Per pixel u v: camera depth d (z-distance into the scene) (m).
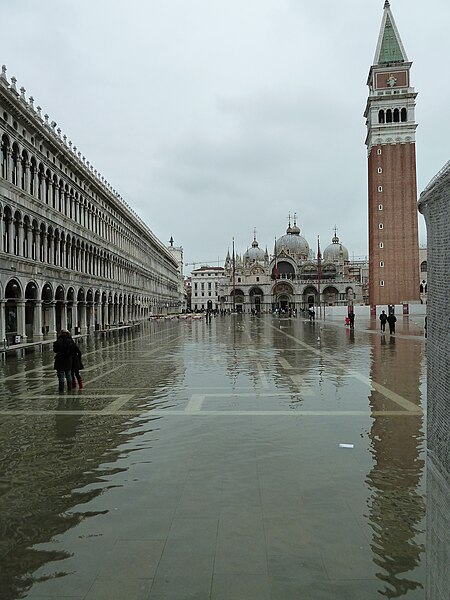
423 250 151.62
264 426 13.86
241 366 26.80
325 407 16.19
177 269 190.25
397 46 111.69
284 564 6.72
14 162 39.62
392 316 50.50
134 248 95.62
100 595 6.12
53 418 15.27
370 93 115.81
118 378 23.20
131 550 7.17
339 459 10.98
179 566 6.71
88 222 61.88
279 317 128.25
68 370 20.12
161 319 114.31
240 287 185.75
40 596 6.14
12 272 38.00
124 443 12.48
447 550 5.60
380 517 8.11
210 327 76.50
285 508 8.48
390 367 25.44
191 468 10.54
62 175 51.47
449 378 6.10
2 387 21.17
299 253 191.88
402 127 109.00
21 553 7.17
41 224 44.91
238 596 6.02
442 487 6.12
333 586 6.21
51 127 48.44
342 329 63.75
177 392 19.30
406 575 6.45
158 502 8.82
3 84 36.06
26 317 44.19
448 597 5.40
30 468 10.73
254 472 10.23
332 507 8.50
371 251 112.38
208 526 7.86
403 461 10.81
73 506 8.73
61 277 50.06
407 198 109.06
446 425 6.16
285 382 21.22
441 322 6.48
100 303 66.00
